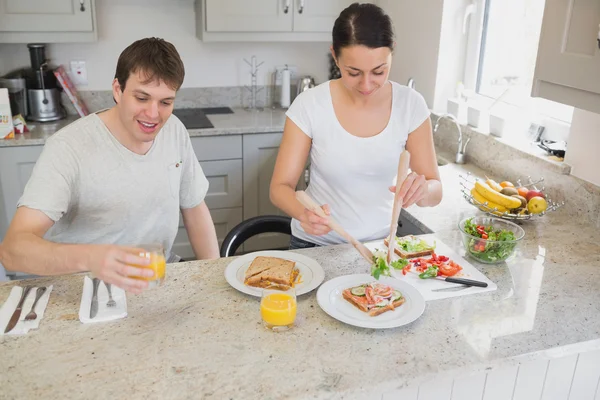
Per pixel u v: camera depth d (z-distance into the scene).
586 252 1.73
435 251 1.69
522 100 2.69
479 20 2.89
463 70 3.04
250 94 3.76
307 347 1.21
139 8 3.40
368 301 1.35
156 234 1.76
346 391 1.08
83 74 3.41
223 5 3.23
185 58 3.57
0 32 2.93
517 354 1.20
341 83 1.75
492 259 1.60
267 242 3.53
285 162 1.76
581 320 1.34
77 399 1.04
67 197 1.51
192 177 1.84
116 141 1.59
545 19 1.64
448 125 2.88
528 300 1.43
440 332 1.28
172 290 1.44
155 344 1.21
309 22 3.40
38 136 2.94
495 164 2.51
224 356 1.17
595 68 1.47
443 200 2.18
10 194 2.94
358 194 1.80
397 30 3.42
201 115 3.49
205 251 1.95
